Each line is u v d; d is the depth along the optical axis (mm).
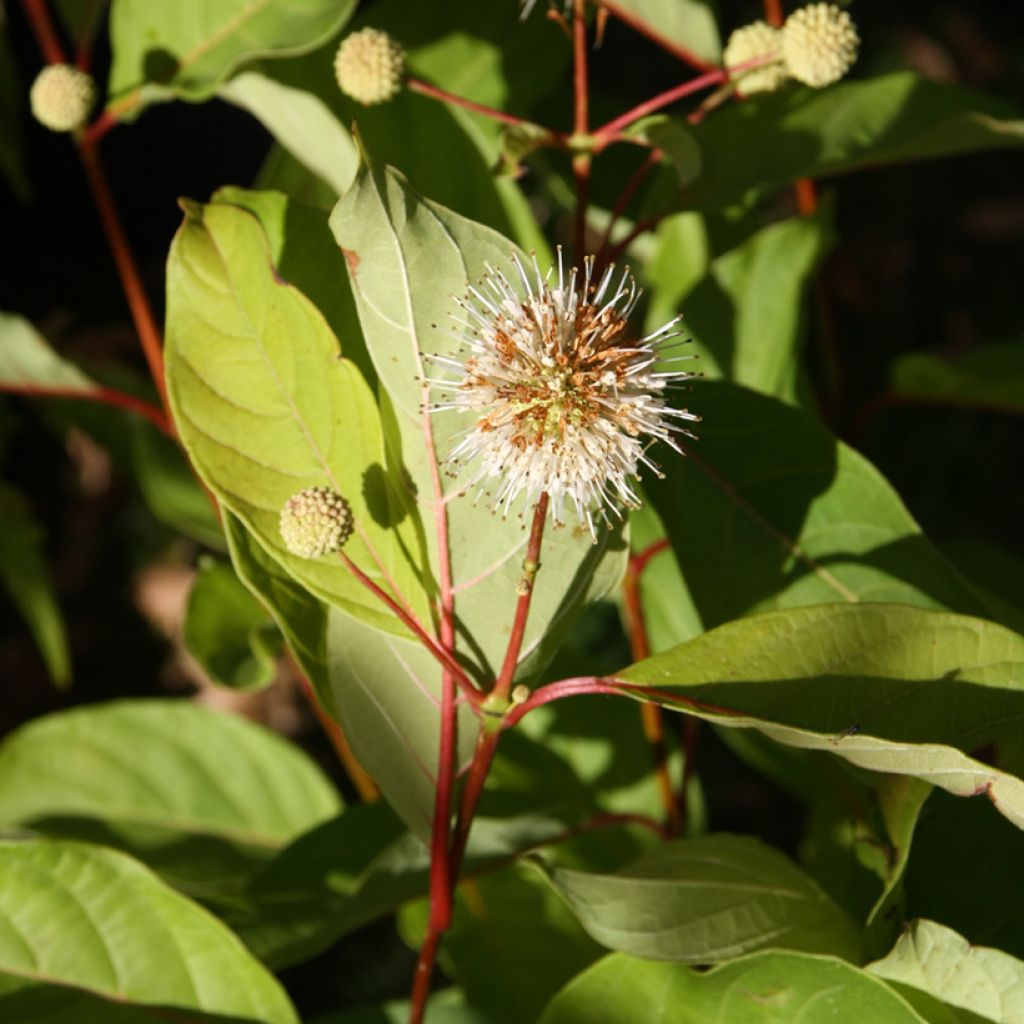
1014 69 1192
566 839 551
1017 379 575
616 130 526
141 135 1060
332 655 494
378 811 565
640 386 479
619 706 575
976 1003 476
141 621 982
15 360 571
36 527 641
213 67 547
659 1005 490
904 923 478
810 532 518
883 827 506
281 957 528
